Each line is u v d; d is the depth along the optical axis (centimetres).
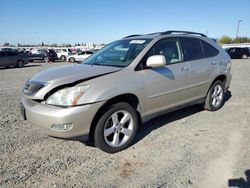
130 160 389
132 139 432
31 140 459
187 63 521
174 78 487
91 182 333
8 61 2341
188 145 437
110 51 509
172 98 494
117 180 337
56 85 377
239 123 541
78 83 379
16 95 851
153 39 481
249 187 318
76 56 3425
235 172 350
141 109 442
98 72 405
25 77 1459
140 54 448
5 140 458
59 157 399
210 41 609
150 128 516
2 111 637
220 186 321
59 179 340
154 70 454
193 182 329
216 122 548
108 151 406
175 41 518
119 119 419
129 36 566
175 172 353
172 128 516
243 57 3350
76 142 452
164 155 402
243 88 931
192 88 536
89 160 390
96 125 392
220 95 630
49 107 374
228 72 638
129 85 414
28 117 398
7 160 388
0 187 322
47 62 3394
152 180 335
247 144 437
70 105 365
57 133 369
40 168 366
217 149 420
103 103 382
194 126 526
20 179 339
